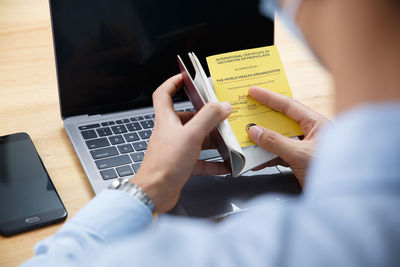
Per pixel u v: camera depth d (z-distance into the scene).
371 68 0.24
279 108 0.78
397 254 0.22
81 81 0.96
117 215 0.51
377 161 0.23
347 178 0.23
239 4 1.04
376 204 0.23
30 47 1.20
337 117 0.26
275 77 0.80
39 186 0.80
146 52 1.00
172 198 0.65
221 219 0.78
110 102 0.99
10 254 0.71
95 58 0.97
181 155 0.64
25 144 0.89
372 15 0.24
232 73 0.78
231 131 0.72
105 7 0.95
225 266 0.24
